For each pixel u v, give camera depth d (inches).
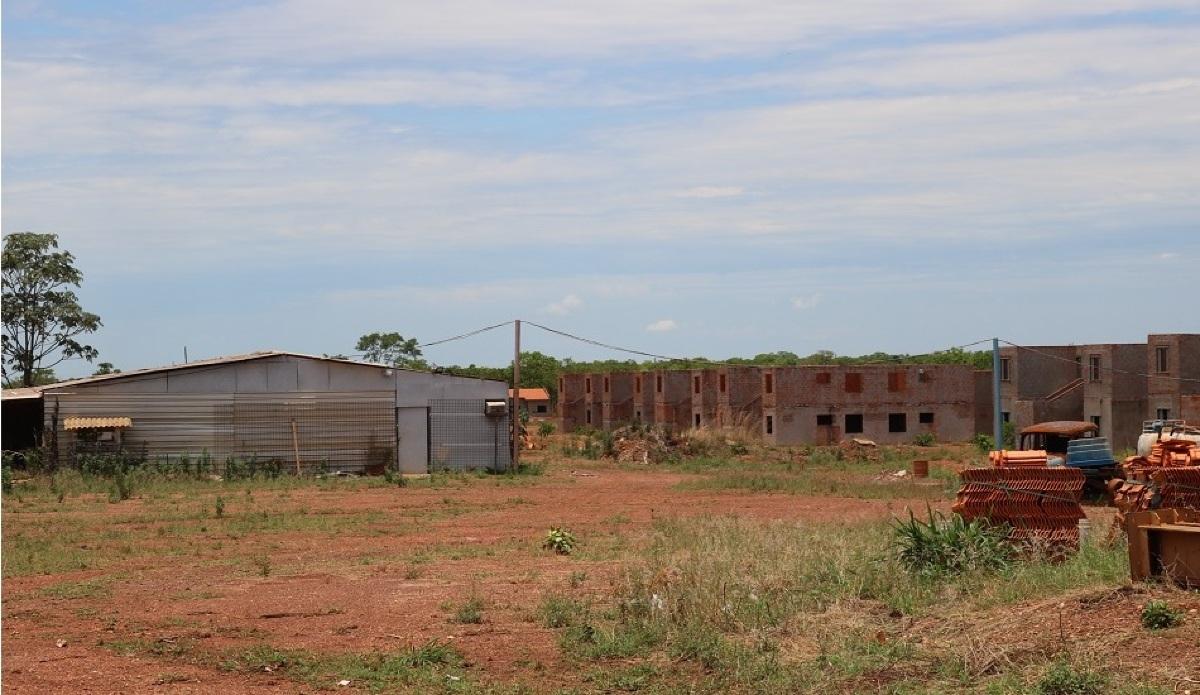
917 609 551.2
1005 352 2856.8
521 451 2613.2
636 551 856.9
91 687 463.2
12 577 769.6
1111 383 2674.7
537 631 571.2
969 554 641.6
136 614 627.2
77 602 666.8
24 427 1877.5
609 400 3619.6
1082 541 685.9
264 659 509.0
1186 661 418.3
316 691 465.1
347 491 1493.6
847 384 2893.7
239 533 1018.7
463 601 652.7
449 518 1154.0
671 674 482.9
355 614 621.3
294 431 1790.1
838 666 465.7
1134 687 399.5
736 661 483.8
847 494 1450.5
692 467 2084.2
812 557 682.8
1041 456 744.3
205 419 1759.4
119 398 1729.8
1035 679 422.3
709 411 3189.0
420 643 545.3
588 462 2231.8
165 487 1478.8
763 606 567.2
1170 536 507.5
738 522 960.9
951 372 2947.8
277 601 665.0
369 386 1827.0
